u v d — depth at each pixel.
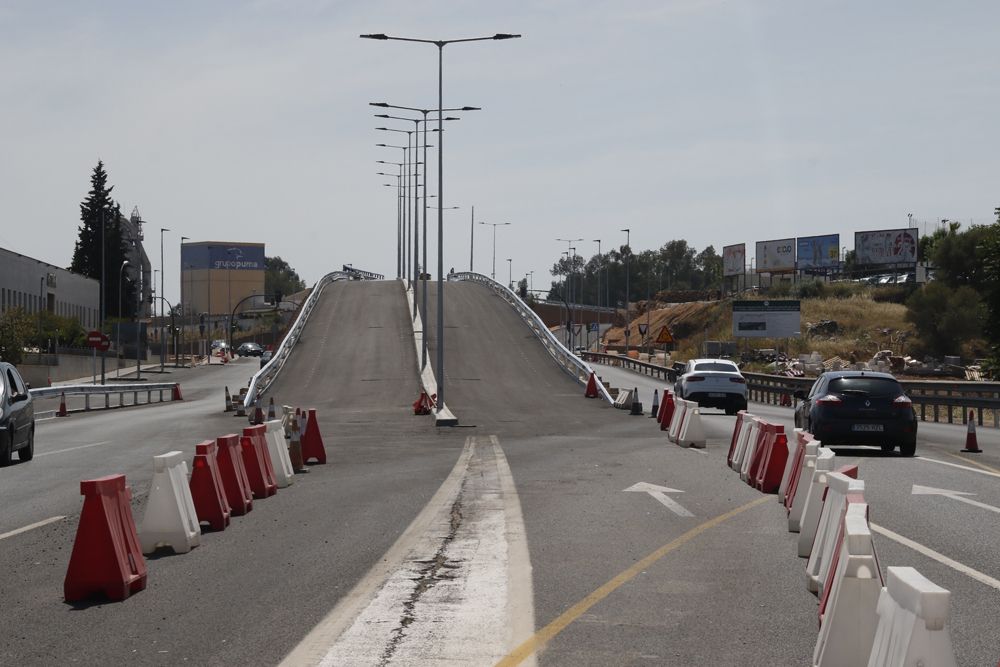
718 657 7.49
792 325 83.00
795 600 9.31
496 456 24.00
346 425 36.25
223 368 104.12
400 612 8.88
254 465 16.66
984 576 10.29
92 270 142.50
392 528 13.48
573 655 7.55
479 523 13.85
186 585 10.09
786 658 7.47
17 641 8.05
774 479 16.95
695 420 26.16
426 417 41.03
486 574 10.48
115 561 9.52
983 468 20.69
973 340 89.00
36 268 94.44
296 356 72.19
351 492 17.41
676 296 167.88
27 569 11.00
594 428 33.94
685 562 11.09
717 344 91.12
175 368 102.50
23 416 22.91
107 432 32.09
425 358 63.44
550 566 10.88
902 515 14.34
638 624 8.46
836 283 117.62
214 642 7.95
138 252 157.38
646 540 12.46
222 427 33.88
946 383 39.38
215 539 12.72
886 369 73.00
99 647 7.85
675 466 21.28
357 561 11.23
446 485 18.28
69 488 18.00
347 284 114.00
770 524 13.68
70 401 57.81
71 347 91.50
